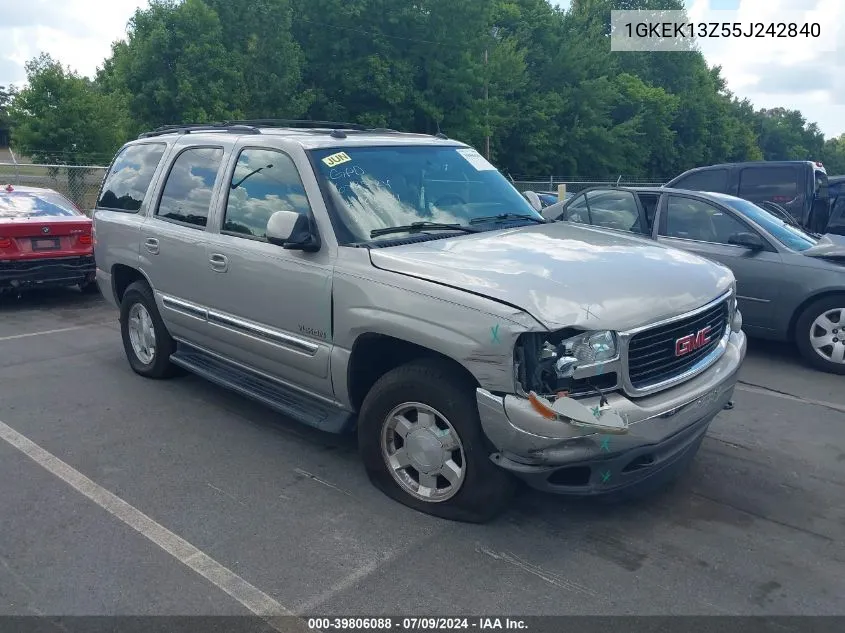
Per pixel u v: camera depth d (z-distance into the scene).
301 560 3.55
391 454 4.07
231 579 3.40
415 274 3.75
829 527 3.89
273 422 5.38
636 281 3.68
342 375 4.16
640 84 47.69
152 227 5.69
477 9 34.38
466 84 34.91
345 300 4.03
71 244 9.77
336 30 32.84
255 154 4.86
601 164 43.66
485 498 3.73
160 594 3.28
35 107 29.47
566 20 44.91
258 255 4.60
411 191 4.62
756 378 6.69
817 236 8.03
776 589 3.33
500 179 5.29
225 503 4.13
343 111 33.31
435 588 3.32
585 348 3.32
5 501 4.15
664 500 4.18
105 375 6.52
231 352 5.13
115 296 6.53
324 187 4.32
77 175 19.03
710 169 12.56
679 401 3.57
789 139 93.12
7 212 9.89
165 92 28.78
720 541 3.74
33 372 6.62
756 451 4.91
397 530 3.82
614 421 3.26
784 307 7.04
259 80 31.09
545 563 3.52
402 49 34.38
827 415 5.66
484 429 3.48
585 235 4.54
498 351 3.34
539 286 3.46
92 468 4.59
